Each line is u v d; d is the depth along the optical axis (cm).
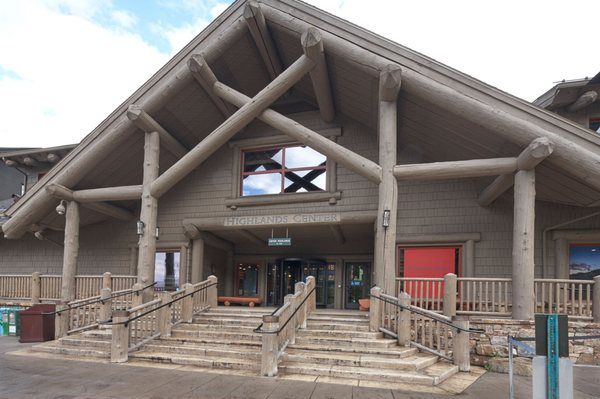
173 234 1334
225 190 1301
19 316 1067
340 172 1191
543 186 938
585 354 759
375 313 845
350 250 1462
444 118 923
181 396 561
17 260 1512
